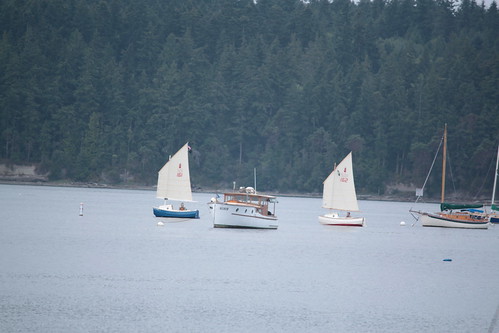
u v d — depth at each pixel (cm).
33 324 13088
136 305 14638
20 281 16412
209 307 14688
